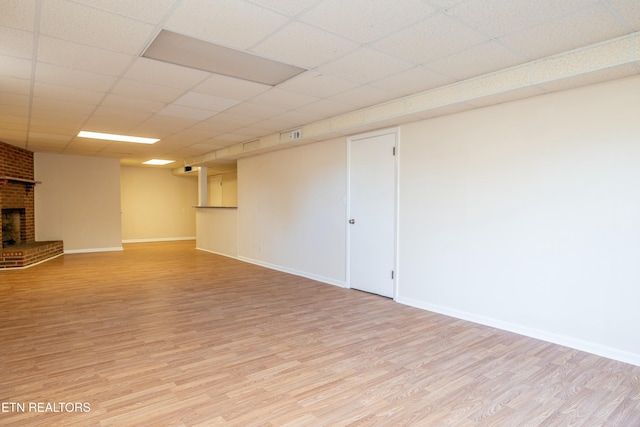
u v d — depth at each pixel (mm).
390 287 4734
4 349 3000
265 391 2379
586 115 3061
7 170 6969
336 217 5531
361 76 3451
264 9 2266
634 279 2822
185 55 2969
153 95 4012
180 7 2236
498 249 3619
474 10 2271
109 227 9117
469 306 3859
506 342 3252
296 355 2951
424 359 2893
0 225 6781
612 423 2072
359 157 5141
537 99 3344
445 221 4070
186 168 10375
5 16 2322
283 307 4312
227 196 11609
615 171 2912
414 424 2043
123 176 11148
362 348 3104
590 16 2336
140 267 6910
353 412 2150
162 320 3789
